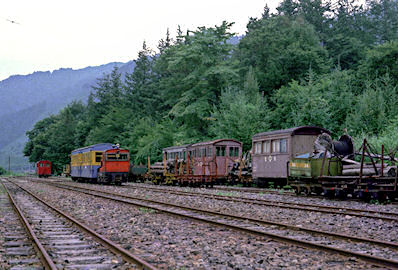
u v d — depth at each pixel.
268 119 37.72
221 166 30.42
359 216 12.18
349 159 19.20
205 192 23.73
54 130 105.06
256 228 10.41
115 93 91.06
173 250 7.96
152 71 80.00
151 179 39.50
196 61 53.22
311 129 24.66
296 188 21.39
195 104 49.44
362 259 6.79
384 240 8.81
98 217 13.27
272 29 64.50
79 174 44.94
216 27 52.72
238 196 20.33
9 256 7.57
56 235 9.77
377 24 84.75
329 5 89.19
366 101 33.94
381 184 16.27
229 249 7.94
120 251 7.46
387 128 29.58
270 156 26.38
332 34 77.19
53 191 27.91
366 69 48.84
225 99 40.69
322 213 13.14
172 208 15.56
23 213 14.60
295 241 8.15
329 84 38.69
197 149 32.97
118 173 35.84
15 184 41.84
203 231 10.09
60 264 6.73
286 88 44.31
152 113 72.81
